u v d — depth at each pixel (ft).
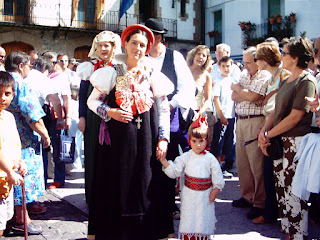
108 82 9.30
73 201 16.12
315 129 11.64
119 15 56.54
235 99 14.34
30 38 52.11
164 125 9.68
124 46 9.63
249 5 58.44
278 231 12.47
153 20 11.84
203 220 10.52
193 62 15.64
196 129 10.53
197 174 10.53
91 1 56.44
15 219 12.46
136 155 9.22
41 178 13.05
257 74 13.57
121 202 9.16
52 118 17.95
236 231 12.48
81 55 56.34
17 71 12.79
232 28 61.26
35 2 51.70
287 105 10.67
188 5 65.05
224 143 21.30
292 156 10.69
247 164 14.49
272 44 12.69
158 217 9.74
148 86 9.52
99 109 9.23
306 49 10.29
